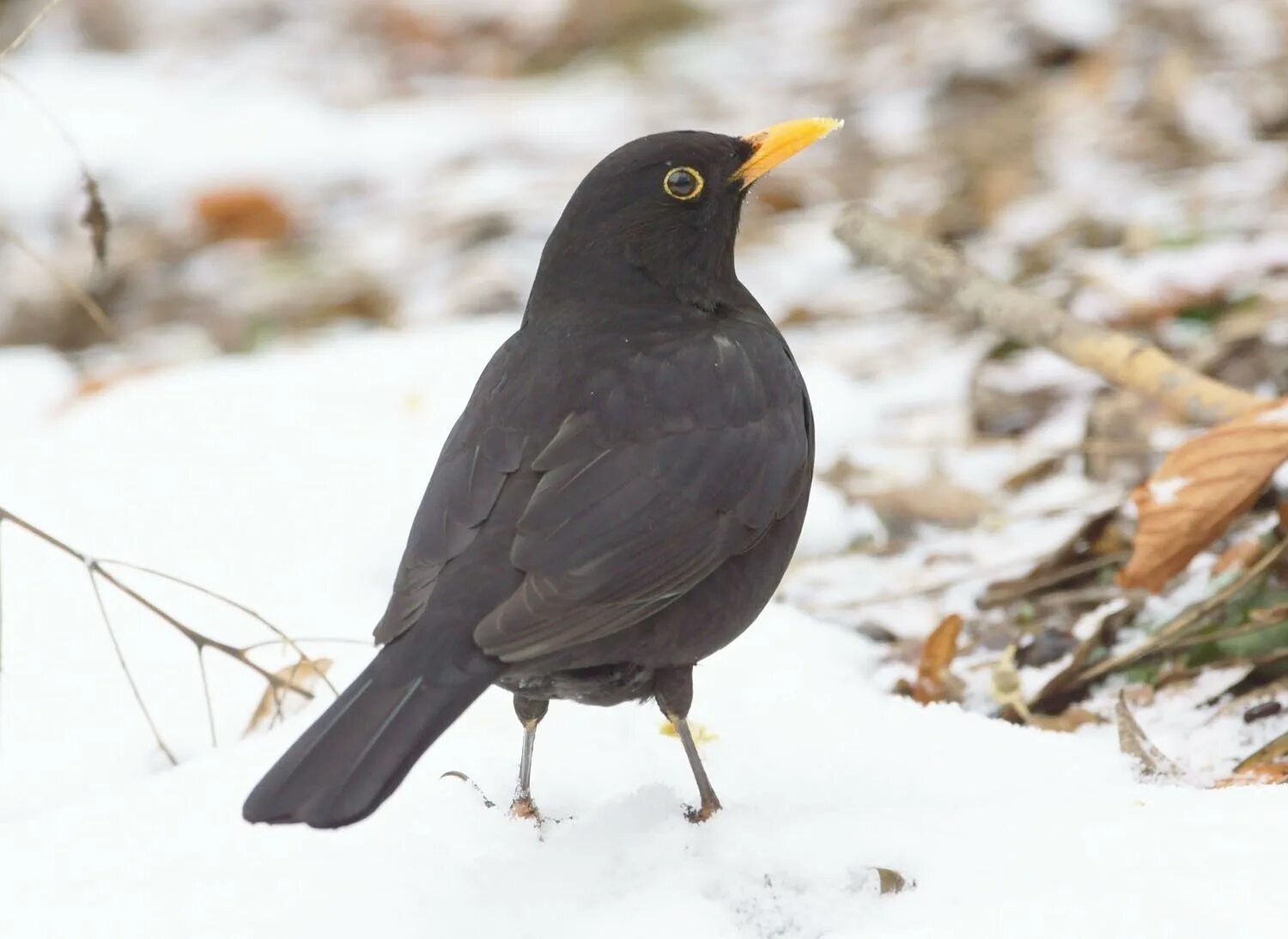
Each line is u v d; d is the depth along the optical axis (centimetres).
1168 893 626
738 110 2228
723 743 850
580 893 686
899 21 2400
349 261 1952
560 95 2473
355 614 1019
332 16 2869
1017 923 620
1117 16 2109
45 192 2236
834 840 691
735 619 773
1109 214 1605
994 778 806
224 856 726
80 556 901
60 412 1512
